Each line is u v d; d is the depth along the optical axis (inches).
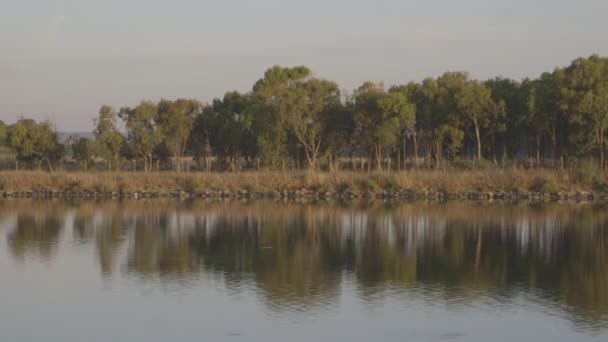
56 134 3186.5
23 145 3051.2
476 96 2785.4
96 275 1010.7
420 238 1344.7
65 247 1245.7
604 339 716.7
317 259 1130.7
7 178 2474.2
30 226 1526.8
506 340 714.2
